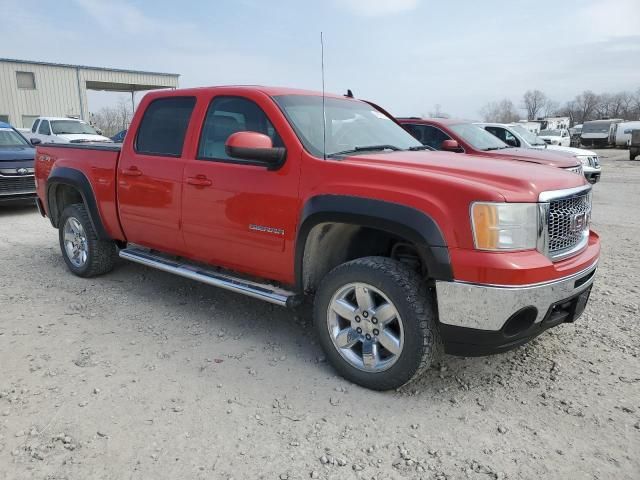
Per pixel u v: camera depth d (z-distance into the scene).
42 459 2.61
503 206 2.83
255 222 3.69
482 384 3.37
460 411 3.06
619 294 5.08
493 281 2.79
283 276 3.67
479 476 2.51
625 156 32.44
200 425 2.90
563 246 3.15
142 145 4.57
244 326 4.27
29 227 8.31
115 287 5.18
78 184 5.09
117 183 4.73
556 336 4.09
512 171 3.20
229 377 3.43
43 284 5.25
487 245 2.83
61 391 3.23
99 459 2.61
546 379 3.43
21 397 3.15
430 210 2.93
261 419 2.96
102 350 3.80
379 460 2.63
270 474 2.52
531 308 2.89
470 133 8.66
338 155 3.54
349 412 3.04
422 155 3.71
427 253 2.93
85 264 5.33
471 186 2.88
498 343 2.93
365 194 3.14
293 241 3.50
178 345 3.90
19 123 33.00
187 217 4.15
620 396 3.22
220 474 2.52
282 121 3.64
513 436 2.82
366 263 3.17
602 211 10.48
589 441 2.78
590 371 3.54
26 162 9.58
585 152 12.48
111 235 5.04
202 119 4.14
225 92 4.05
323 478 2.49
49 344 3.89
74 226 5.45
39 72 33.31
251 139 3.41
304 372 3.51
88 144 5.34
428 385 3.36
